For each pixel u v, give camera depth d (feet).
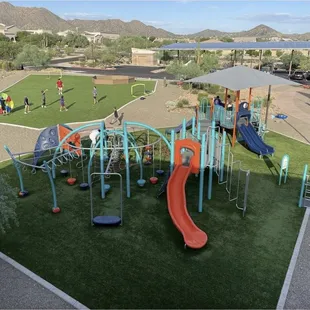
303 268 30.81
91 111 91.20
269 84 58.75
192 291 27.96
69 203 42.27
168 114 89.15
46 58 192.75
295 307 26.45
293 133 71.97
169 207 37.11
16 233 36.01
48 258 32.09
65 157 54.75
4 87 129.90
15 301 26.89
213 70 137.39
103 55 232.12
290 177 49.88
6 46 219.61
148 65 234.58
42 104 98.32
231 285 28.66
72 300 26.99
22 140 66.18
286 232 36.37
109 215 39.47
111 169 51.55
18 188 45.88
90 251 33.12
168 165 54.29
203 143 39.04
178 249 33.35
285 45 159.63
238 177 47.29
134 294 27.63
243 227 37.24
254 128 66.18
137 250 33.24
